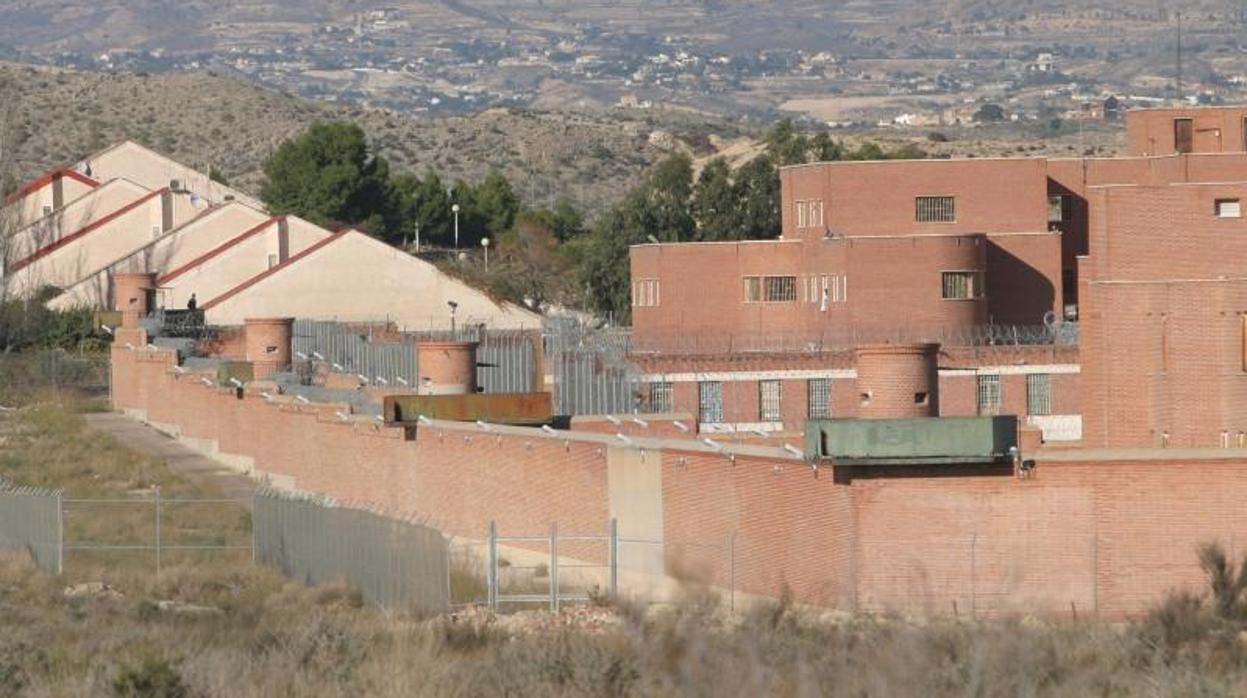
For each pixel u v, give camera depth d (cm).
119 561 17838
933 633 10138
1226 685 9969
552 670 10450
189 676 10862
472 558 16650
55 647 12112
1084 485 14250
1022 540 14250
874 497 14275
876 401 19075
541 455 17575
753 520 15062
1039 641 10269
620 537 16300
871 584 14250
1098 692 9612
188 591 16075
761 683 9238
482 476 18612
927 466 14288
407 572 14875
